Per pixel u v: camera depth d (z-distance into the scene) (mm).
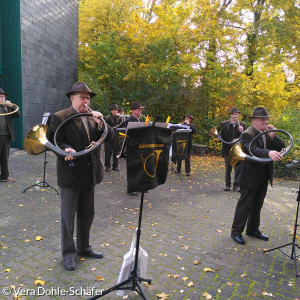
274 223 4820
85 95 2967
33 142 2924
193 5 13430
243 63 13109
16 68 9656
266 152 3539
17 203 5012
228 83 12523
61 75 13328
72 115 2920
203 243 3895
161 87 13234
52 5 12008
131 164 2447
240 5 13203
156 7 13906
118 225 4344
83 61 18016
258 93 12516
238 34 13344
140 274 2648
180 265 3295
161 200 5758
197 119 13055
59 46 12977
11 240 3658
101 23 19047
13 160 8562
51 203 5113
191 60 13117
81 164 2969
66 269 3068
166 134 2629
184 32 13320
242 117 13148
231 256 3576
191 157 11898
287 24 12430
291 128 9836
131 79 14961
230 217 4953
